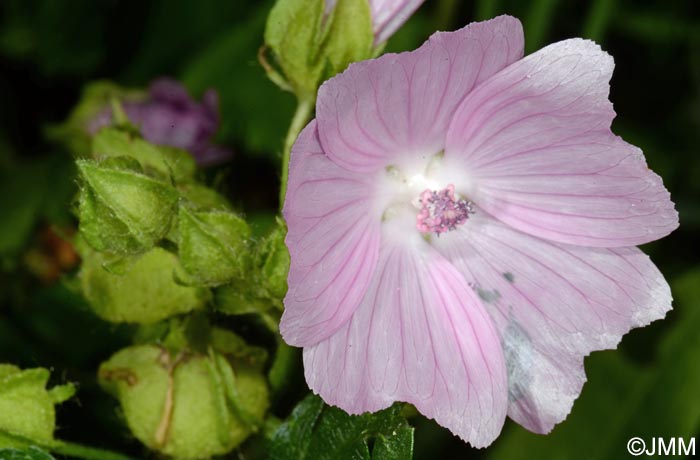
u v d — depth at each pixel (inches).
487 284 10.6
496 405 10.3
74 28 15.4
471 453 13.2
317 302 9.8
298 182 9.5
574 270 10.5
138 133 11.5
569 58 9.9
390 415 10.4
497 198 10.5
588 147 10.2
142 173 10.3
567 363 10.4
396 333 10.3
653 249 14.2
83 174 10.0
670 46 15.3
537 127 10.2
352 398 10.1
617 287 10.4
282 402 11.9
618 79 15.3
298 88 10.5
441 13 14.6
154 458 11.0
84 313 13.1
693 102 15.2
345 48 10.3
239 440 10.8
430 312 10.4
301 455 10.7
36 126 15.2
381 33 10.5
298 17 10.3
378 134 10.1
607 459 12.7
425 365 10.3
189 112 13.7
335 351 10.1
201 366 10.7
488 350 10.3
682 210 14.5
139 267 10.7
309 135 9.5
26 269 13.6
